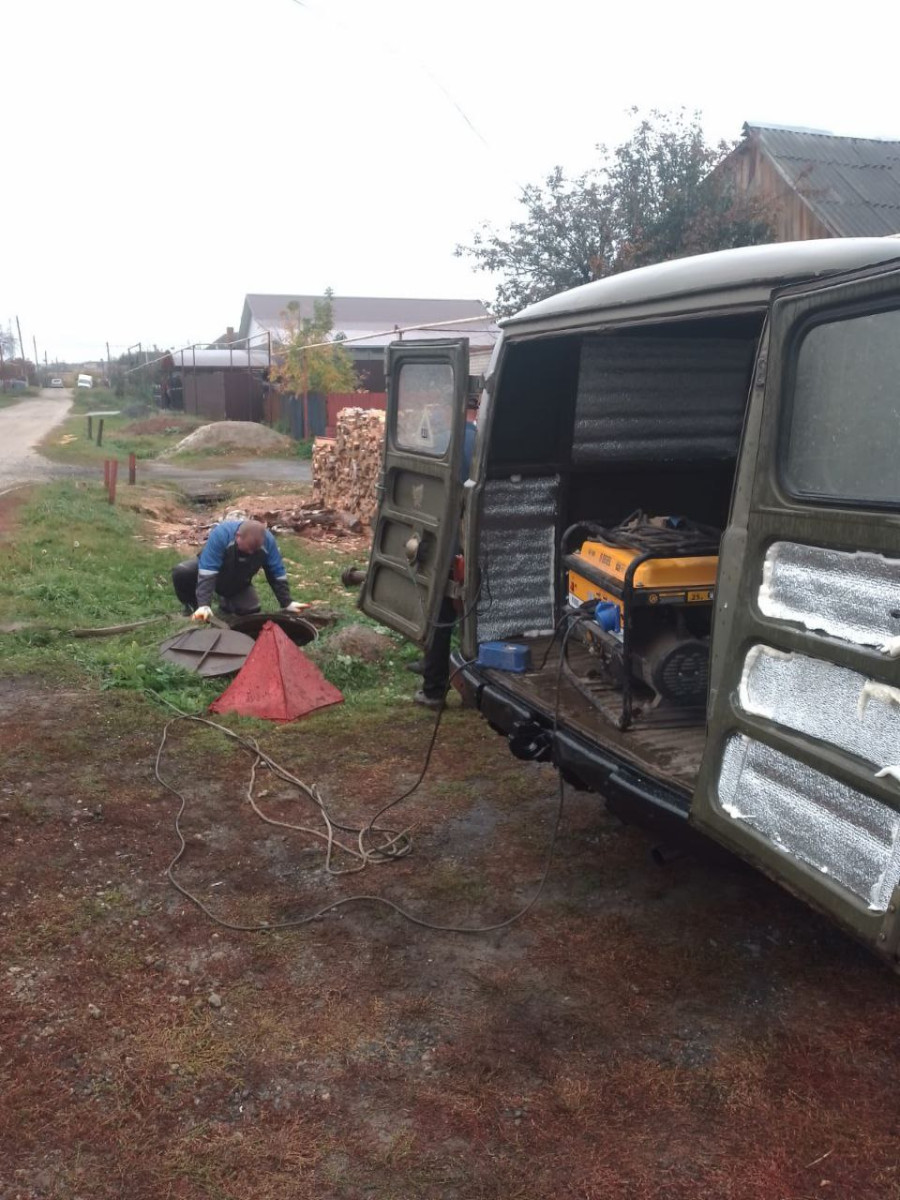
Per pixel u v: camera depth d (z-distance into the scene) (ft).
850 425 8.04
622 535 13.12
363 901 12.50
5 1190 7.91
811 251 9.64
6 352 351.05
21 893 12.21
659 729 12.13
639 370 15.26
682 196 50.37
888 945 7.46
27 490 49.78
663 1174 8.25
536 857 13.73
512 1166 8.32
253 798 15.33
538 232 54.70
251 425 95.04
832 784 8.07
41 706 18.61
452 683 15.21
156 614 26.53
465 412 14.51
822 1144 8.61
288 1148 8.44
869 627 7.72
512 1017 10.26
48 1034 9.73
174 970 10.91
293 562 36.73
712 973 11.05
